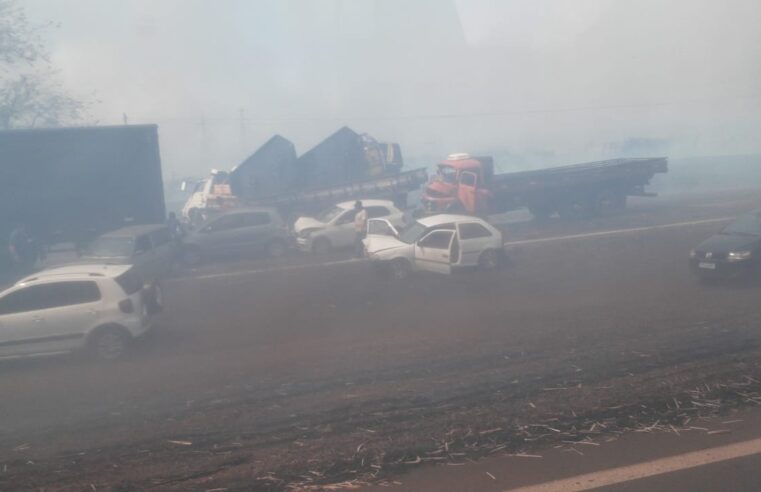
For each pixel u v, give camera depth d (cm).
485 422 570
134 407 673
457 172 2481
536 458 500
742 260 1216
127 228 1689
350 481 471
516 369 733
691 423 560
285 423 593
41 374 879
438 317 1066
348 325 1042
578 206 2603
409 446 525
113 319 937
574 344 834
